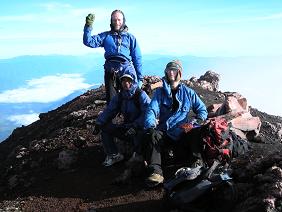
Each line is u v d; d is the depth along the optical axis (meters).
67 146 4.96
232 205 2.80
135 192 3.56
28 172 4.61
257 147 3.92
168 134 3.61
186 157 3.68
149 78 7.01
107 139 4.17
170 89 3.67
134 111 3.99
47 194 3.85
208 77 7.74
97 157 4.49
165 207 3.12
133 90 3.95
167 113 3.69
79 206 3.50
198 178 2.98
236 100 4.74
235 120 4.34
